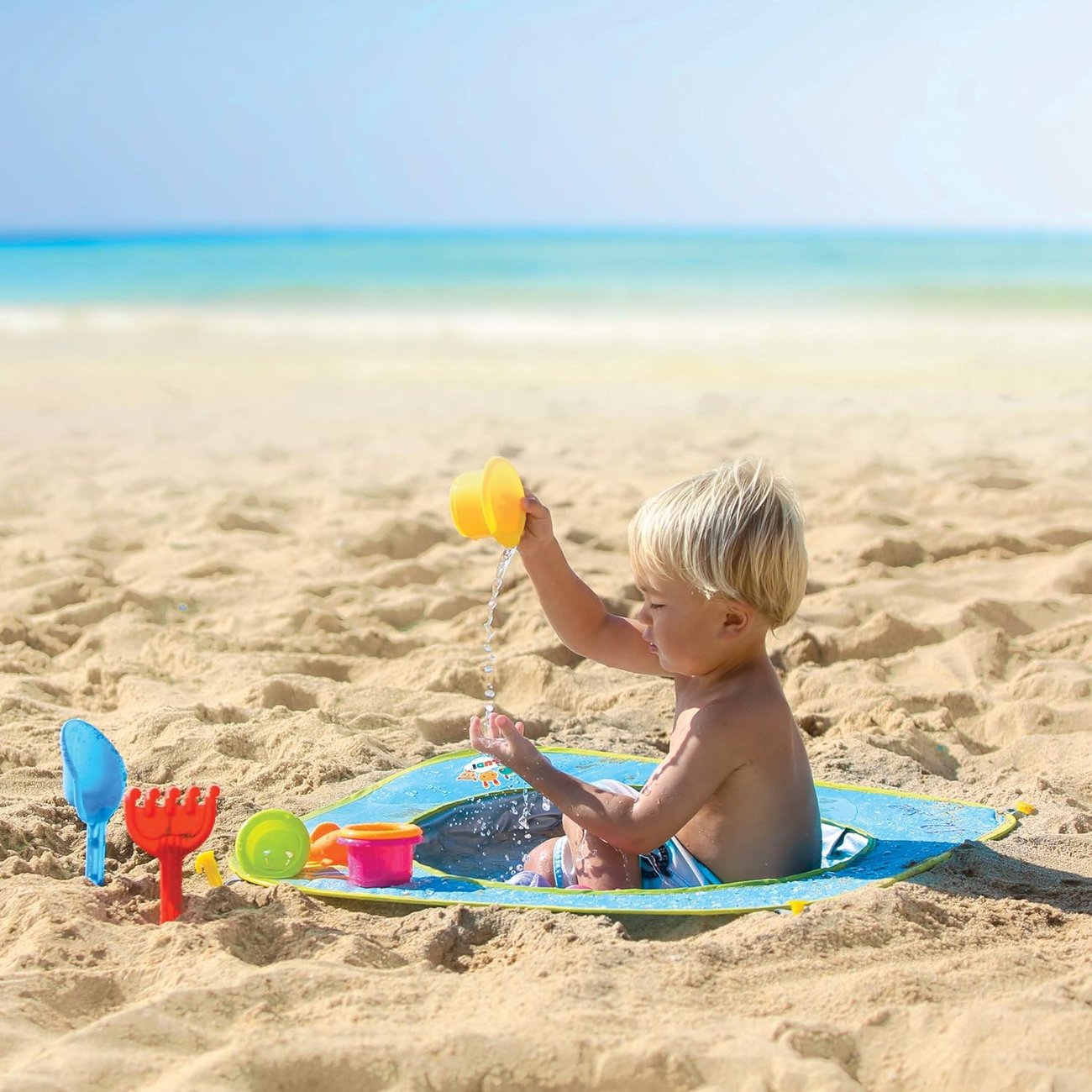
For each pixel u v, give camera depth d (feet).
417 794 10.12
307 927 7.52
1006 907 7.95
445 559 18.76
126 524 21.49
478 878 9.55
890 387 39.55
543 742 12.09
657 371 45.19
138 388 41.96
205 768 11.11
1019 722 12.75
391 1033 6.12
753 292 81.56
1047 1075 5.69
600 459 27.07
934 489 22.15
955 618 15.44
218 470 26.76
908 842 9.14
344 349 53.93
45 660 14.73
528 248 164.66
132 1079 5.77
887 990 6.59
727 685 8.35
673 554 8.02
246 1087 5.70
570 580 9.65
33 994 6.58
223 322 65.67
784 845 8.40
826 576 17.66
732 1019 6.38
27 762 11.19
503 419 33.73
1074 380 40.32
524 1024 6.17
